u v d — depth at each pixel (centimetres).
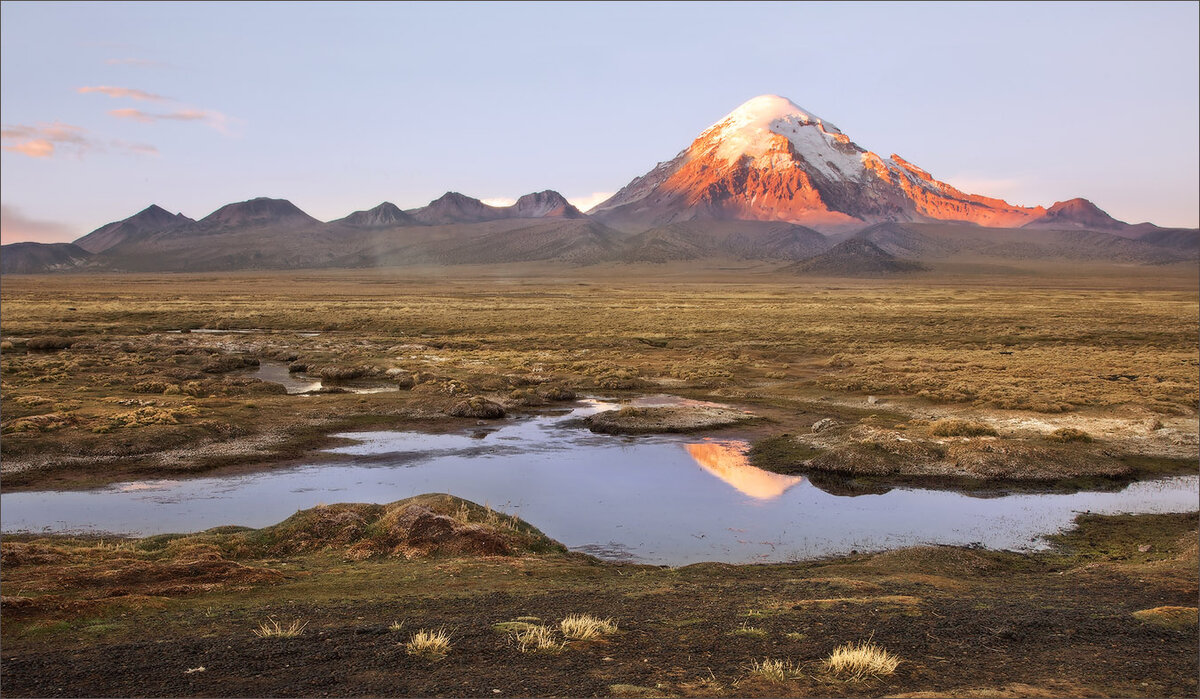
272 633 1188
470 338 8331
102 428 3325
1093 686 962
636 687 941
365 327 9619
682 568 1831
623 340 7994
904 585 1605
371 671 1012
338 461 3155
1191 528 2317
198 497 2589
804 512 2472
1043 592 1546
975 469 2970
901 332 8838
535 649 1102
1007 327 9338
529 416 4256
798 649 1112
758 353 7050
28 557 1673
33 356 6331
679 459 3225
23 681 976
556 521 2336
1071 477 2947
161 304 12769
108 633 1194
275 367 6406
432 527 1966
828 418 4050
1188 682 981
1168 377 5312
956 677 997
